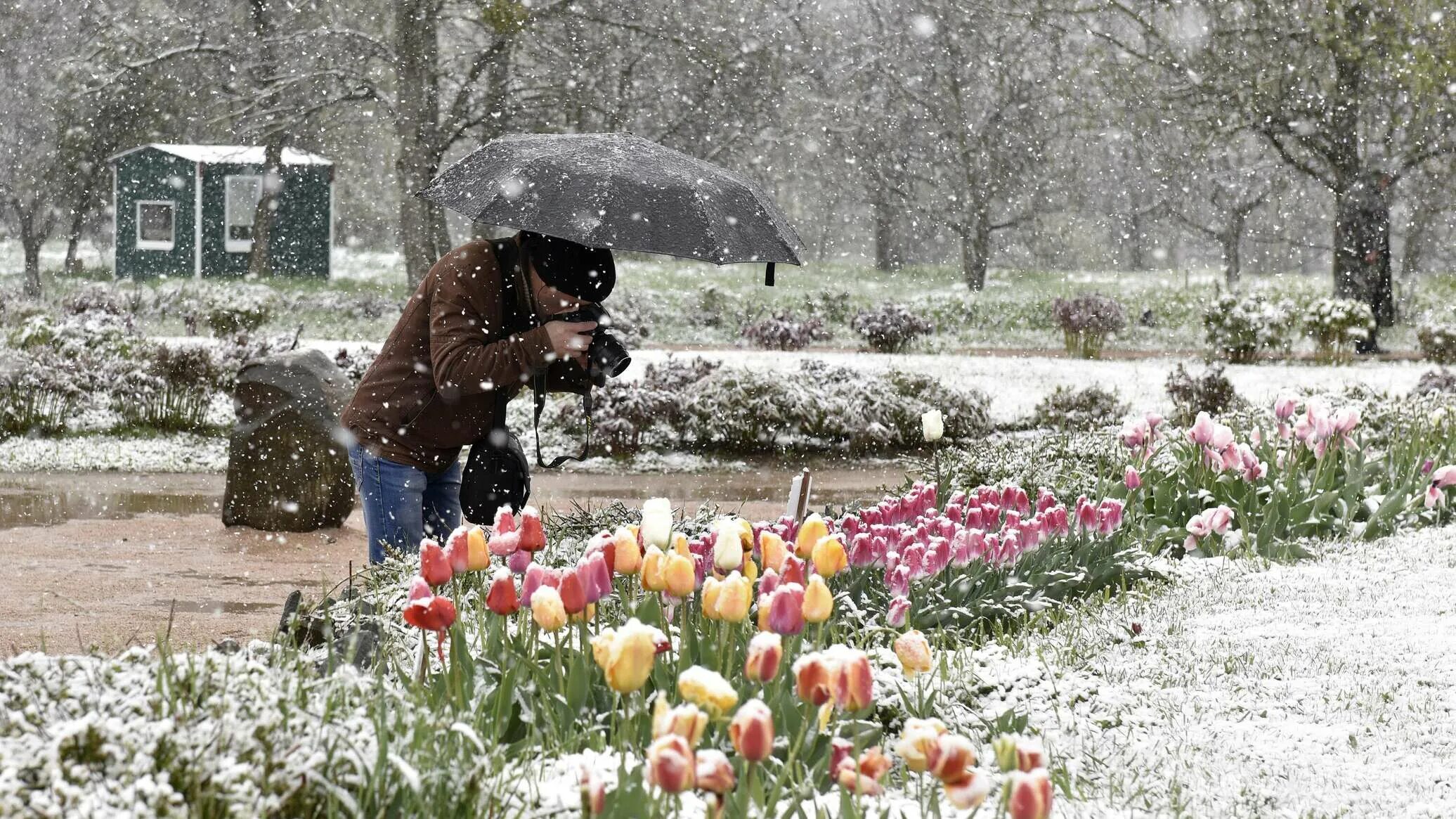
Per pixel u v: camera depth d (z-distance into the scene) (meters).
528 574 3.27
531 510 3.53
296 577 7.56
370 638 3.75
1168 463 7.84
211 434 14.03
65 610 6.55
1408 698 4.23
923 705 3.55
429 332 4.79
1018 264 59.69
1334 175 30.41
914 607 4.82
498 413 4.93
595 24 33.22
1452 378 16.91
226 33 35.47
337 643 3.76
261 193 41.56
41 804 2.10
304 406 9.18
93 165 41.28
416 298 4.82
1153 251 65.75
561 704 3.15
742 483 12.17
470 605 4.30
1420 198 35.00
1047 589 5.54
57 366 14.69
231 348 15.98
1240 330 25.61
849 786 2.45
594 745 3.02
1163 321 34.66
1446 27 26.44
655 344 28.52
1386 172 30.34
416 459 4.85
